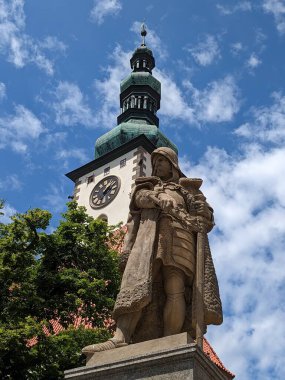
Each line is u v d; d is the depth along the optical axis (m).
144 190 6.39
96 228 17.53
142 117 55.88
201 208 6.42
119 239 18.27
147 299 5.62
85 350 5.50
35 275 15.36
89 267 16.69
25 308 14.46
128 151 49.44
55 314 15.31
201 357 4.92
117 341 5.59
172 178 6.80
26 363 13.04
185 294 6.06
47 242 16.38
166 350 4.97
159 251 5.96
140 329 5.94
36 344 13.22
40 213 16.23
